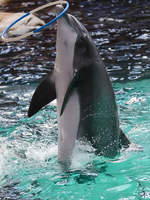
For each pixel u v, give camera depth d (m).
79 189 9.16
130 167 9.83
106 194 8.88
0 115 13.91
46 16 27.52
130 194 8.82
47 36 23.73
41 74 18.05
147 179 9.34
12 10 29.25
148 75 16.84
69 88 8.98
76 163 9.72
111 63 18.72
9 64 19.62
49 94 9.45
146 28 23.66
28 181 9.61
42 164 10.32
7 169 10.15
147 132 11.77
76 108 9.29
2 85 16.98
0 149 11.23
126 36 22.56
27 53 21.08
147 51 19.98
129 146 10.25
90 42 9.41
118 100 14.41
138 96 14.69
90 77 9.27
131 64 18.36
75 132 9.44
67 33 9.12
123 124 12.37
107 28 24.20
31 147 11.33
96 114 9.44
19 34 24.20
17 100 15.21
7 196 9.07
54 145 11.41
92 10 28.44
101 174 9.62
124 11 27.73
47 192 9.14
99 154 9.77
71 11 28.44
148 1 29.81
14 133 12.45
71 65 9.12
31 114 9.66
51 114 13.84
